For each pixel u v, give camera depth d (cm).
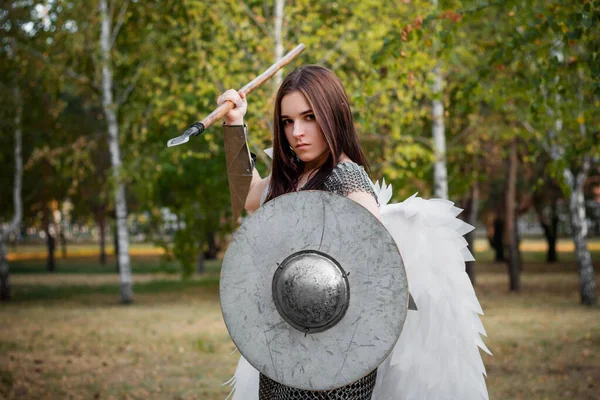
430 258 258
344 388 214
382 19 1118
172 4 1541
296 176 239
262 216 208
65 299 2003
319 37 1138
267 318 207
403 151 1188
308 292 199
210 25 1288
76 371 833
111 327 1291
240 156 256
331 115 219
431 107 1387
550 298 1792
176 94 1423
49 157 1867
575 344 1006
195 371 831
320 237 204
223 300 210
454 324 256
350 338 202
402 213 260
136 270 3459
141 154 1806
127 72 1862
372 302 201
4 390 711
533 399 661
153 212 2036
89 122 2416
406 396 258
